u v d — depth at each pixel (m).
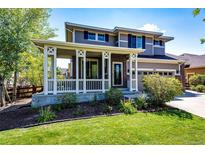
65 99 9.49
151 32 17.86
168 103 10.83
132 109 8.47
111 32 16.94
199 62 23.88
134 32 17.39
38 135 5.59
